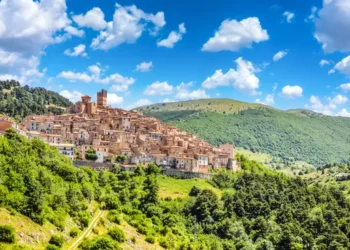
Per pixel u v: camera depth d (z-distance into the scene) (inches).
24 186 5944.9
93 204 7672.2
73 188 7091.5
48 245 5196.9
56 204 6284.5
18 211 5521.7
